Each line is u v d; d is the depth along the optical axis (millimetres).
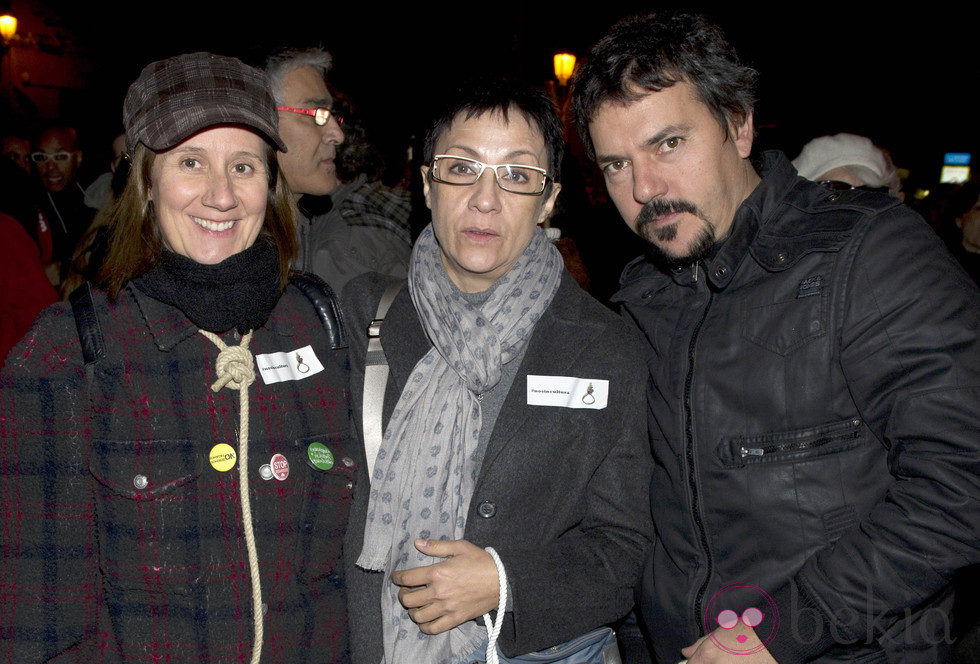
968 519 1182
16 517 1180
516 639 1417
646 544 1562
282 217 1466
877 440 1361
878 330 1293
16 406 1192
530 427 1523
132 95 1316
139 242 1312
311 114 2232
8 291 2973
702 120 1437
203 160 1296
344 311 1723
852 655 1375
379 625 1544
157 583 1238
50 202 4262
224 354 1330
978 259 3580
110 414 1252
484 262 1529
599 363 1559
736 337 1459
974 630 1857
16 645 1162
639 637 1852
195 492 1288
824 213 1437
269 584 1315
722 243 1521
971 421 1197
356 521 1568
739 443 1437
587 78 1504
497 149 1504
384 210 2527
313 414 1429
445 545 1390
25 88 11703
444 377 1585
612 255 3537
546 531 1519
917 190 8797
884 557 1228
